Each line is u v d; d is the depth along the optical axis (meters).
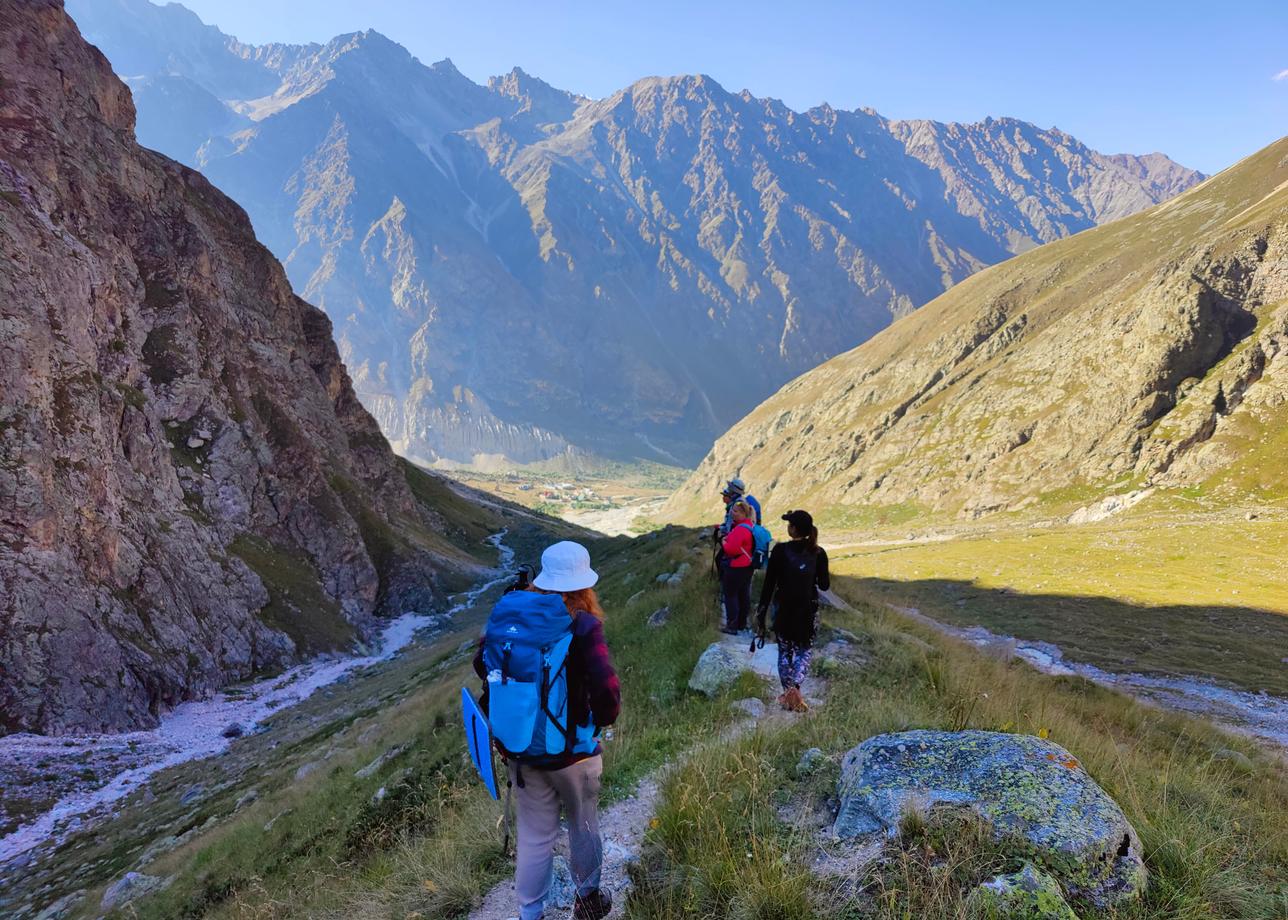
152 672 47.75
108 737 42.31
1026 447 162.62
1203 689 36.69
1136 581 67.62
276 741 41.22
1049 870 3.82
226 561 64.44
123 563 50.62
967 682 9.40
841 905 3.88
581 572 4.16
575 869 4.24
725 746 6.54
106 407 55.56
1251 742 16.02
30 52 65.56
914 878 3.88
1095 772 5.88
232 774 33.75
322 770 20.03
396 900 5.95
